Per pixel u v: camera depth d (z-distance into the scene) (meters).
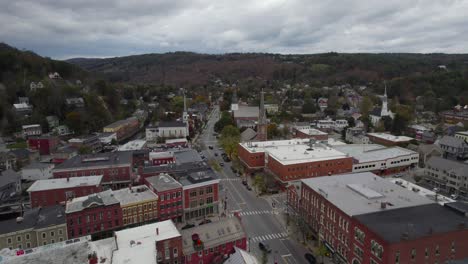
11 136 172.00
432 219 57.28
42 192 86.75
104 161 112.62
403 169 129.00
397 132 189.62
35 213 71.81
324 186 76.25
